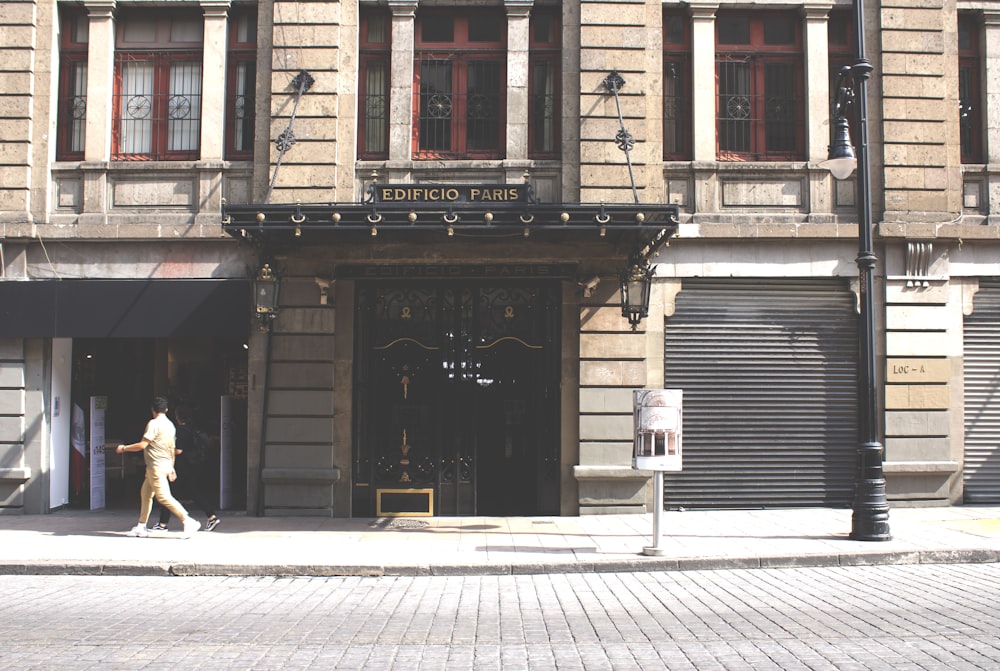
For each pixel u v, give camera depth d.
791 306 13.95
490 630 7.14
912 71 14.14
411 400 13.68
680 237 13.64
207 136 13.85
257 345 13.47
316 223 11.20
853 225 13.71
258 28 13.97
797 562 10.20
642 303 12.53
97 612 7.91
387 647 6.59
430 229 11.22
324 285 13.27
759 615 7.60
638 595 8.62
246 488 13.98
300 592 8.90
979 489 13.98
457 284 13.77
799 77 14.37
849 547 10.61
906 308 13.93
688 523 12.55
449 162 13.74
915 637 6.74
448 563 9.91
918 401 13.82
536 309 13.76
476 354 13.70
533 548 10.81
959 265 14.07
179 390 15.15
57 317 13.24
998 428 14.02
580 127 13.66
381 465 13.55
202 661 6.20
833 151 11.30
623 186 13.59
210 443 15.02
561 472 13.44
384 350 13.69
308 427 13.35
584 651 6.42
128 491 15.34
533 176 13.82
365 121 14.07
